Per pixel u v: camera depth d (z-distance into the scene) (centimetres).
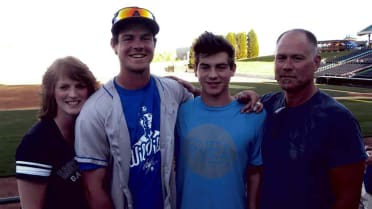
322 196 246
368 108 1569
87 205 255
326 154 242
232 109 276
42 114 253
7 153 870
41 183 242
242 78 3662
